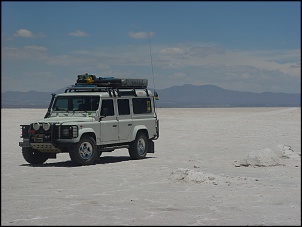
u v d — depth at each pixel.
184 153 19.25
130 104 17.56
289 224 8.40
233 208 9.54
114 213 9.17
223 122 37.22
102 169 14.77
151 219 8.73
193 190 11.20
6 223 8.49
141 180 12.61
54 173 14.02
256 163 15.09
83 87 17.22
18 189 11.51
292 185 11.83
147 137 18.14
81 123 15.70
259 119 41.53
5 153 19.33
